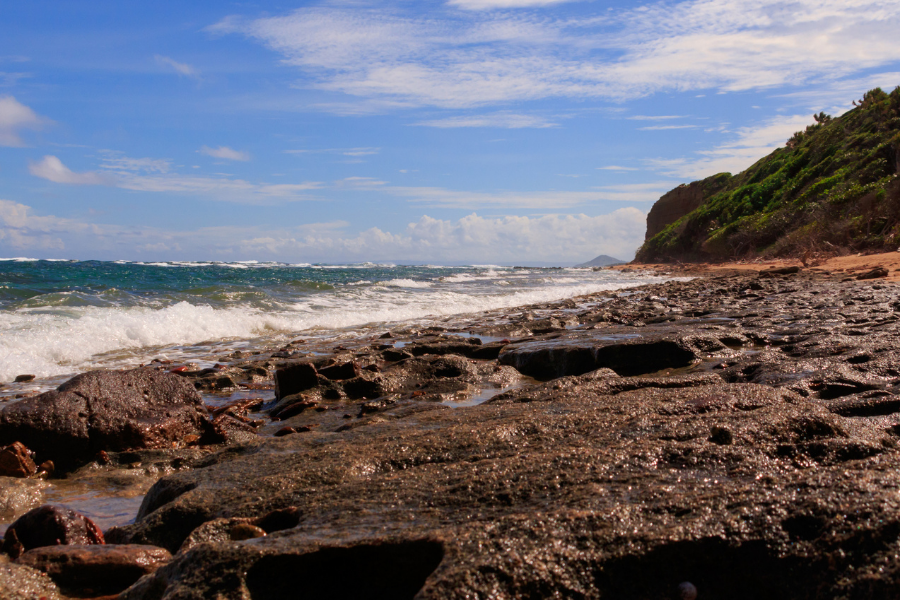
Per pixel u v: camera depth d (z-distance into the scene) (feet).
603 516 7.46
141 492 14.84
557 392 17.93
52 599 8.75
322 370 25.25
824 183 189.57
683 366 25.05
